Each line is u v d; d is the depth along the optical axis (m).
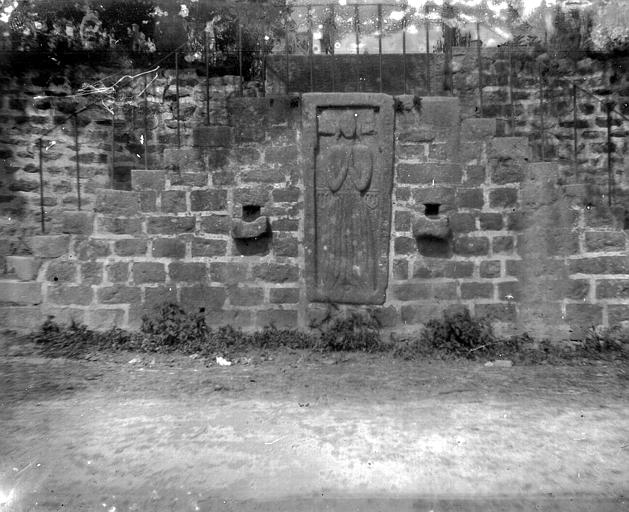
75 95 7.12
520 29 7.39
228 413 3.89
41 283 5.62
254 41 7.13
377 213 5.59
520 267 5.58
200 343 5.40
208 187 5.66
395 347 5.45
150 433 3.57
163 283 5.66
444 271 5.60
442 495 2.90
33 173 6.98
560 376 4.73
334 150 5.59
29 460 3.22
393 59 6.36
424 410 3.95
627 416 3.84
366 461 3.22
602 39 7.06
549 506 2.82
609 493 2.92
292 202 5.63
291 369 4.90
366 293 5.60
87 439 3.48
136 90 7.21
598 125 6.95
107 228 5.64
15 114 6.98
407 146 5.58
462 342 5.38
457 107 5.56
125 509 2.80
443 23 7.36
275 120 5.62
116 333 5.54
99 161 7.14
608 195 6.16
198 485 2.98
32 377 4.59
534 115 7.00
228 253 5.67
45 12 7.12
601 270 5.50
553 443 3.44
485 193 5.60
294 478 3.04
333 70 6.27
